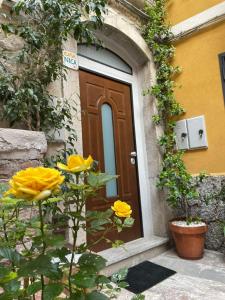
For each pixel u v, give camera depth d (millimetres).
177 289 2008
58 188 483
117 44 3186
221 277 2211
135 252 2568
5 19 1964
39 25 1882
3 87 1668
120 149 3092
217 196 2855
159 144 3219
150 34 3285
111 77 3133
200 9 3109
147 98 3348
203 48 3082
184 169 2941
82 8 2080
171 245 3068
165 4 3439
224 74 2885
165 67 3287
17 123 1876
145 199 3230
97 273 560
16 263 484
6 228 617
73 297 482
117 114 3137
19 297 485
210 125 2979
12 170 1310
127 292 1973
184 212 3111
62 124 2016
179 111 3176
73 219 581
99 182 546
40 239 512
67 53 2365
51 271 472
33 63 1903
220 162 2889
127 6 3154
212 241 2893
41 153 1444
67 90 2301
